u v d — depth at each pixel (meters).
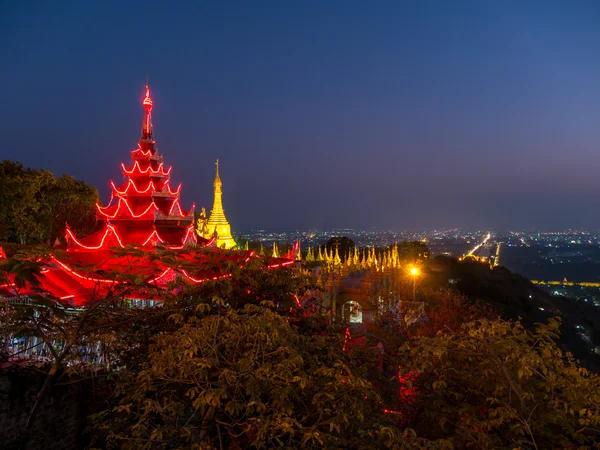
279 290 17.58
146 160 32.34
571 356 13.00
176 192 32.72
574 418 12.31
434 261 107.31
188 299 16.80
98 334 15.91
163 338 12.52
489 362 13.10
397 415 12.41
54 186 53.69
